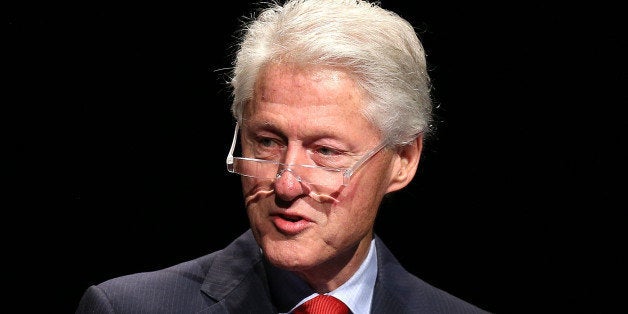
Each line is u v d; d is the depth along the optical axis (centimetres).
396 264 680
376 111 570
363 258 631
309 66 555
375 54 568
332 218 566
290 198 557
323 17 569
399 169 615
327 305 613
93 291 618
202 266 648
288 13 586
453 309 675
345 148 563
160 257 999
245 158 573
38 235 980
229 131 995
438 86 1002
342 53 556
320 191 561
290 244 564
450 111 1008
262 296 627
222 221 1007
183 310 616
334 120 556
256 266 637
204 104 998
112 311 604
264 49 570
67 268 984
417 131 611
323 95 554
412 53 605
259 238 575
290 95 556
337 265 612
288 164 555
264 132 565
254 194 570
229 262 644
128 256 995
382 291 652
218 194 1006
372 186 583
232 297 625
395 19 604
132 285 621
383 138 580
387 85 574
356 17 575
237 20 981
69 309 980
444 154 1016
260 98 564
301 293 619
